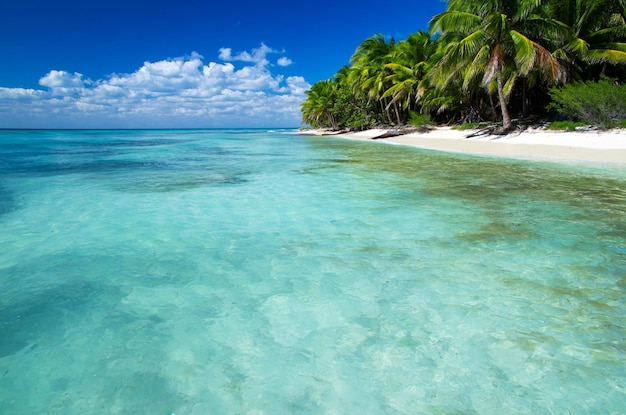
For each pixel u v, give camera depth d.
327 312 3.53
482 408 2.35
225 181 11.04
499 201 7.74
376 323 3.33
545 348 2.92
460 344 3.00
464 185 9.56
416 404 2.40
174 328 3.30
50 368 2.79
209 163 16.17
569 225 6.00
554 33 20.94
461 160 15.04
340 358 2.87
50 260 4.86
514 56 21.73
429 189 9.16
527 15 20.95
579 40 21.00
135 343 3.09
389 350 2.95
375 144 27.52
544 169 11.98
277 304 3.69
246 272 4.45
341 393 2.52
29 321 3.42
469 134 25.22
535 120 26.42
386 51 40.12
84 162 16.88
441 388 2.53
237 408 2.40
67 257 4.96
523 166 12.79
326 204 7.83
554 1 22.09
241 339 3.14
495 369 2.70
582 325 3.21
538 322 3.27
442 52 28.23
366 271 4.41
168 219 6.81
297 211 7.29
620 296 3.70
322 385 2.59
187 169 14.02
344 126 56.91
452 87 29.66
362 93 45.81
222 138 48.41
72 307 3.66
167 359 2.89
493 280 4.10
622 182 9.59
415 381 2.61
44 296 3.88
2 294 3.92
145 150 25.25
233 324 3.36
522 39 19.88
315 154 20.31
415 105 41.41
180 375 2.71
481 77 26.48
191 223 6.54
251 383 2.62
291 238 5.67
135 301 3.78
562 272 4.26
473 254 4.86
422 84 31.56
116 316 3.50
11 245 5.42
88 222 6.62
